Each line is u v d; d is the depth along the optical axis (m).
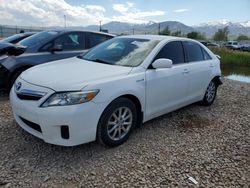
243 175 3.14
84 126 3.16
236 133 4.40
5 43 6.32
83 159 3.31
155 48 4.24
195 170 3.19
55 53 6.13
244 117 5.27
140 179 2.96
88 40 6.85
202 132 4.36
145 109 3.98
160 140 3.96
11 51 5.74
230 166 3.32
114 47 4.54
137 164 3.26
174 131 4.33
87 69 3.71
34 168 3.07
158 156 3.48
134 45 4.42
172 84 4.39
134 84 3.67
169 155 3.52
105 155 3.43
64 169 3.08
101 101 3.26
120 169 3.13
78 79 3.31
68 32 6.52
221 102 6.34
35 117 3.14
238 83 9.30
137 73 3.79
